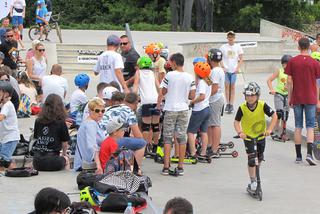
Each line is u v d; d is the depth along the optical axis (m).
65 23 91.12
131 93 19.14
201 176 20.30
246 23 93.19
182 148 20.12
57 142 19.84
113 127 17.05
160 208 16.22
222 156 23.20
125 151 16.94
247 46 51.59
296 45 56.34
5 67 24.20
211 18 84.06
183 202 9.27
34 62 29.08
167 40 51.09
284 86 25.64
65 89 24.75
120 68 22.31
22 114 28.03
